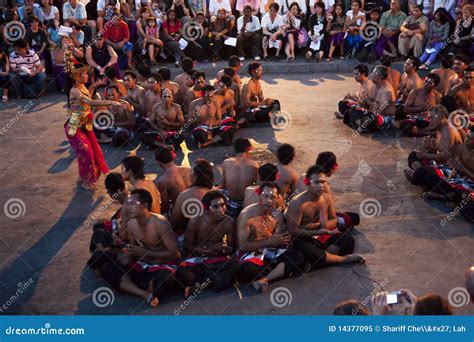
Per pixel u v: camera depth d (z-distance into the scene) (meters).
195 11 14.63
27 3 13.74
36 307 5.67
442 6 13.61
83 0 14.41
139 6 14.31
